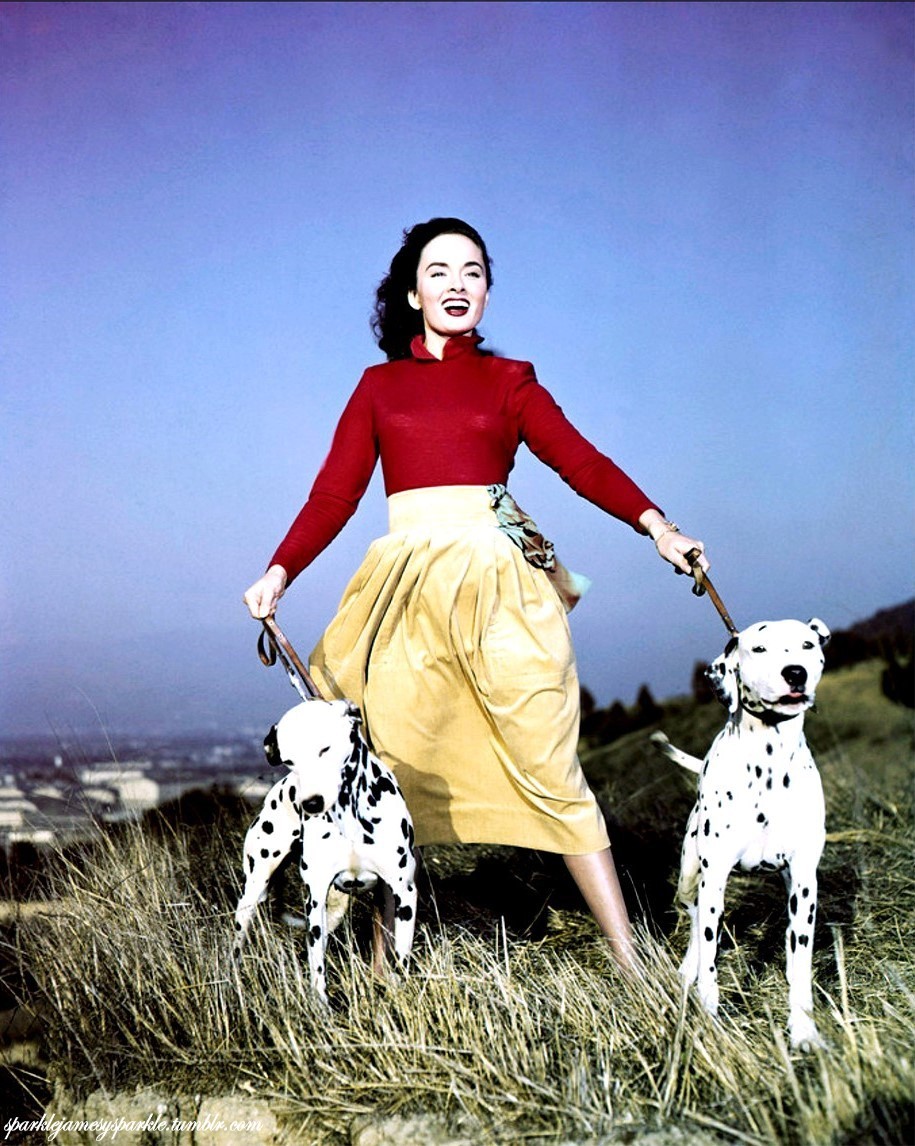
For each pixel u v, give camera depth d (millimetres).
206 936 4477
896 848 6043
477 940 4473
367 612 4320
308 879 3895
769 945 4754
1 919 4789
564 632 4250
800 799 3719
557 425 4402
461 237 4535
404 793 4336
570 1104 3344
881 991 4043
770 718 3713
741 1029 3760
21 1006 4625
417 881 5738
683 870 4016
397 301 4707
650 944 4105
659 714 13086
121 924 4488
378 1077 3637
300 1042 3795
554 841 4211
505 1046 3627
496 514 4301
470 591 4219
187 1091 3801
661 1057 3516
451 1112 3443
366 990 4012
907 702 11266
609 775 10305
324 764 3725
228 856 5406
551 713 4141
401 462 4375
